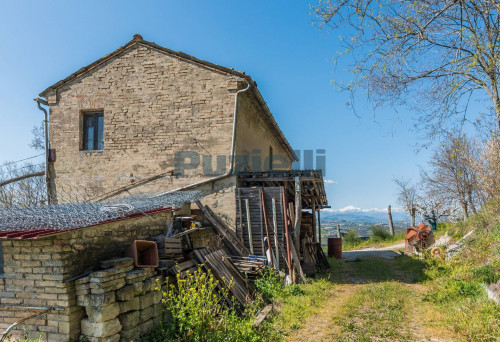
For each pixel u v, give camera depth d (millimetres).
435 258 11617
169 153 10805
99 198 10875
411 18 6633
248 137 11977
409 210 24719
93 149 11461
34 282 4789
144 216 6680
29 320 4762
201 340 4953
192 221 8945
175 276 6145
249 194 10352
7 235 4465
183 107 10844
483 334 5020
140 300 5219
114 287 4832
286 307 7004
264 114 13375
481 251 9641
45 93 11609
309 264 11094
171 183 10688
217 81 10695
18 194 13859
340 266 13188
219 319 5586
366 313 6648
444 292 7336
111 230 5773
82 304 4637
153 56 11148
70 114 11438
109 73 11352
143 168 10891
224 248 10148
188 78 10883
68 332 4570
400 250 17844
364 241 24844
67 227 4707
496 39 6551
